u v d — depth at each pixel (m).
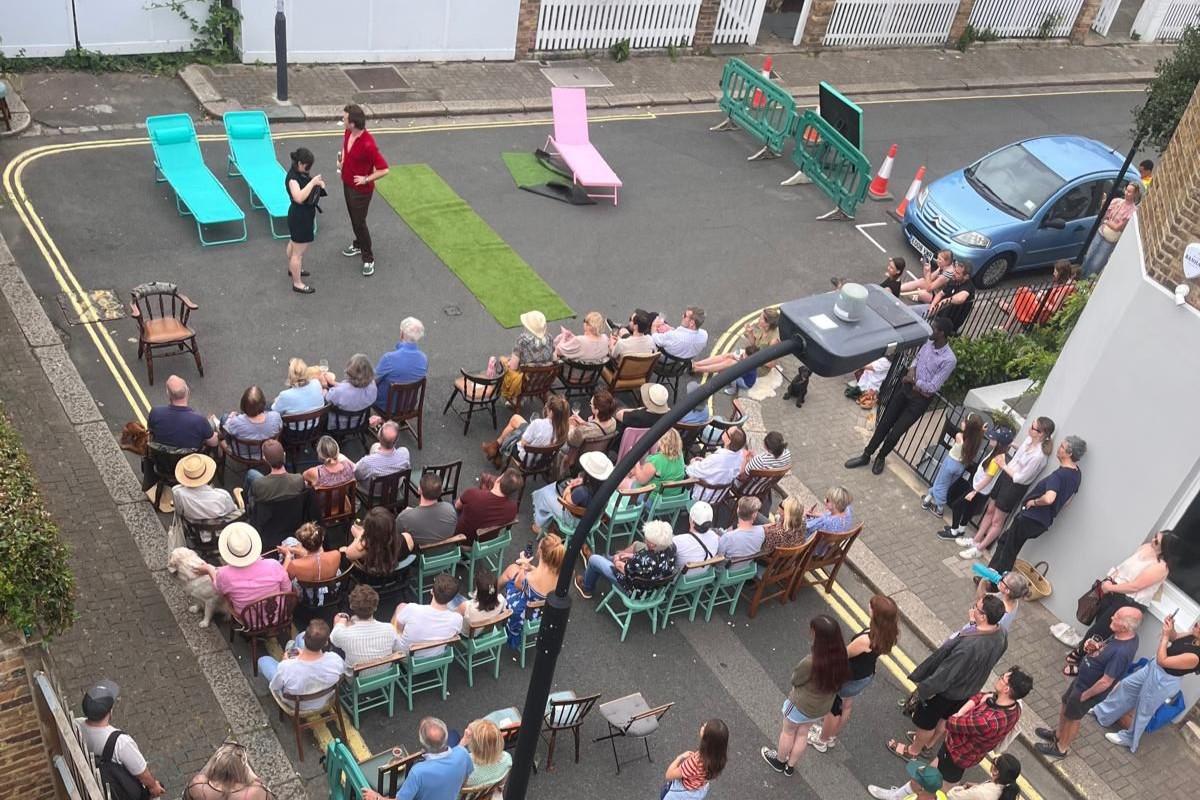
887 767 9.19
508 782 7.21
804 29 23.08
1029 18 26.33
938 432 13.30
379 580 8.95
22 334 11.52
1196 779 9.63
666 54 21.45
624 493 10.10
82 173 14.31
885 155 19.81
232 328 12.31
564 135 16.84
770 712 9.43
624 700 8.52
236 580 8.16
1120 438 10.23
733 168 18.31
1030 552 11.34
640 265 15.25
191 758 7.96
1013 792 7.64
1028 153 17.14
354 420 10.53
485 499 9.34
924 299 15.05
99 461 10.27
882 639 8.33
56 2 15.69
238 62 17.44
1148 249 10.19
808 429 13.02
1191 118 10.30
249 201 14.62
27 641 6.59
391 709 8.53
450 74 18.78
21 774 7.05
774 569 10.05
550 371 11.51
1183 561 10.01
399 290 13.59
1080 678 9.06
